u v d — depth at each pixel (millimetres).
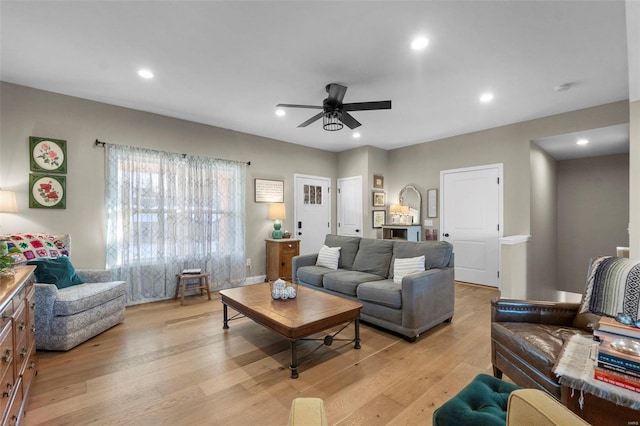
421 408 1824
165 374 2203
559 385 1411
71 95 3486
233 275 4785
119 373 2215
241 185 4902
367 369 2285
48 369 2266
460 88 3291
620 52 2557
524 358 1700
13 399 1515
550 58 2662
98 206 3660
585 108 3883
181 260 4258
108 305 3016
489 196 4809
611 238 5125
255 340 2803
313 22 2176
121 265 3791
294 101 3680
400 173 6109
